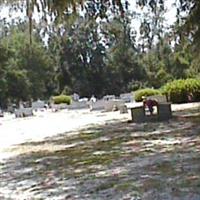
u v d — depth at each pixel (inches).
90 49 2736.2
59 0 573.6
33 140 608.7
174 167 324.8
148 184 277.1
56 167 373.1
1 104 2396.7
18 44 2461.9
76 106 1530.5
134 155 399.2
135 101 1432.1
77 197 261.7
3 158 455.2
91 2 599.8
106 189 274.8
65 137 612.1
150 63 2672.2
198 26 682.8
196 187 258.1
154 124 676.7
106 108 1216.8
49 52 2704.2
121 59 2714.1
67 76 2751.0
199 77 1401.3
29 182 319.9
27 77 2544.3
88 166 363.9
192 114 802.8
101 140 538.0
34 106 1850.4
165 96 1155.9
